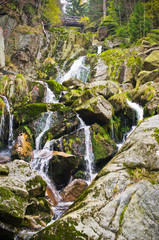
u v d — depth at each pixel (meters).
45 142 7.71
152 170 2.37
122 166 2.62
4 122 8.09
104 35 23.08
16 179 3.38
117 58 14.66
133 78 12.65
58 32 18.59
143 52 13.77
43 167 6.88
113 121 8.80
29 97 9.43
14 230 2.79
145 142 2.61
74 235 2.07
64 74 16.39
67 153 7.27
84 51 19.03
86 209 2.28
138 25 17.22
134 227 2.02
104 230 2.06
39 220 3.67
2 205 2.70
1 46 10.87
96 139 7.84
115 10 21.70
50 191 5.44
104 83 10.73
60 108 8.47
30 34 15.18
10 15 14.30
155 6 17.73
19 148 7.02
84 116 8.39
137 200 2.18
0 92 8.55
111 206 2.22
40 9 17.30
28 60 15.20
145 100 9.12
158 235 1.97
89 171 7.35
